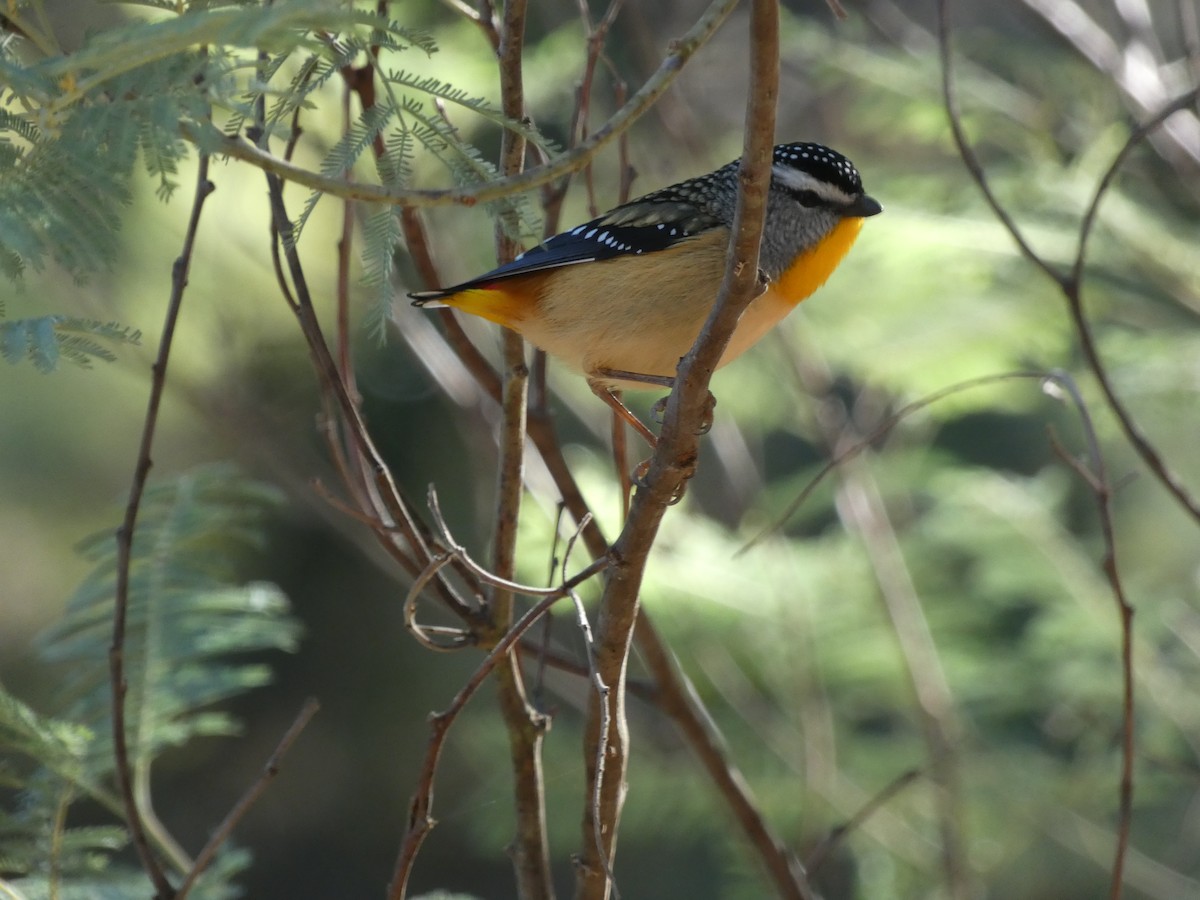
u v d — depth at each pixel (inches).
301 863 668.1
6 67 151.9
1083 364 489.4
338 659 654.5
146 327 447.5
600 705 195.8
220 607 277.3
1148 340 470.0
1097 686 459.2
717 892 578.6
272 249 232.7
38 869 241.1
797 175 302.0
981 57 553.9
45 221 152.4
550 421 278.7
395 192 162.6
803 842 387.9
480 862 673.6
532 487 364.2
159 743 259.4
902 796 454.9
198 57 156.3
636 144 466.9
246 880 660.7
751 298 190.2
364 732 661.3
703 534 446.6
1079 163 504.4
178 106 152.9
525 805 236.7
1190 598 525.0
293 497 606.9
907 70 498.6
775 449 657.0
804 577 470.0
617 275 277.7
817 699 422.0
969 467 552.1
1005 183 490.3
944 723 406.0
